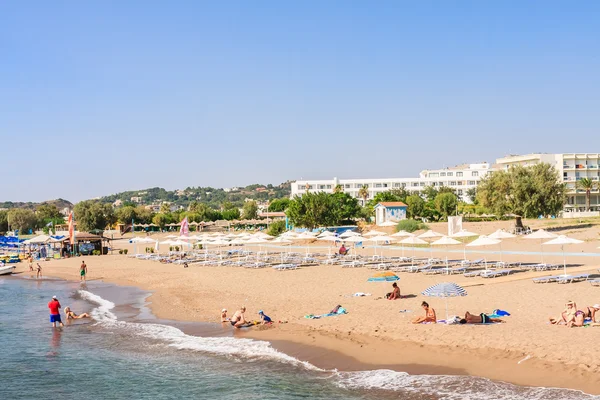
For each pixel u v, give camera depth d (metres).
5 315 32.44
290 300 29.61
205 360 19.75
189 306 30.59
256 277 40.25
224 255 60.00
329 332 21.80
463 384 15.17
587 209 117.12
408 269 38.03
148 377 18.25
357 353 18.86
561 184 63.38
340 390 15.68
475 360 16.89
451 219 58.28
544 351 16.78
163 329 25.30
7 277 57.19
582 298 24.55
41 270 60.53
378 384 15.87
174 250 78.56
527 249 49.34
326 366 17.97
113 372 19.09
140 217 162.50
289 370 17.89
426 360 17.42
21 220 153.62
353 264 42.94
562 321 19.92
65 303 36.06
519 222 64.12
